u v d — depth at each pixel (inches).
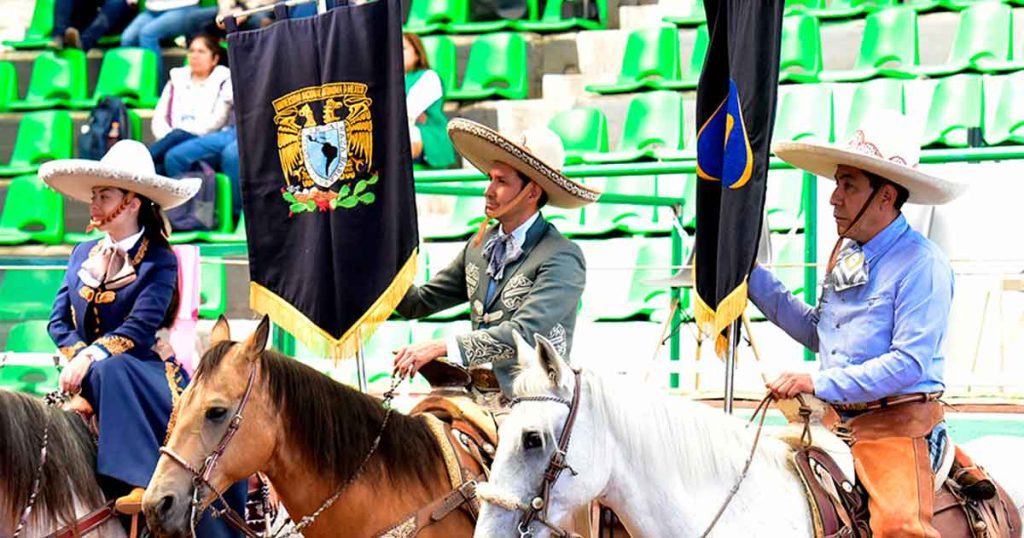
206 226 815.1
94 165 378.0
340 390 329.1
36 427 348.8
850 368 310.2
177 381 379.9
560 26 935.7
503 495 276.8
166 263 388.5
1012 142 773.3
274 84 390.3
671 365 504.7
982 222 629.0
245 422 313.4
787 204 743.1
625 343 712.4
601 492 290.7
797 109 804.0
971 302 607.2
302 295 383.6
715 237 348.2
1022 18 844.6
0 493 341.1
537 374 286.7
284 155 388.5
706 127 348.8
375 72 378.3
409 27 957.2
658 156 799.7
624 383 296.2
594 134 852.6
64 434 354.6
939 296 312.3
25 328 725.3
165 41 981.8
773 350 661.3
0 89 979.9
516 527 278.4
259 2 855.7
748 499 300.7
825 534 303.7
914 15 856.9
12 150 943.0
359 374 386.0
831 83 828.6
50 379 700.7
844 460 316.8
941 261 316.5
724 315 333.1
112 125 880.3
